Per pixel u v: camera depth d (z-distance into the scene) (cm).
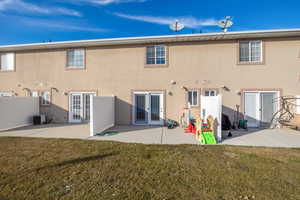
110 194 298
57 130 919
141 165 422
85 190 310
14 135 797
